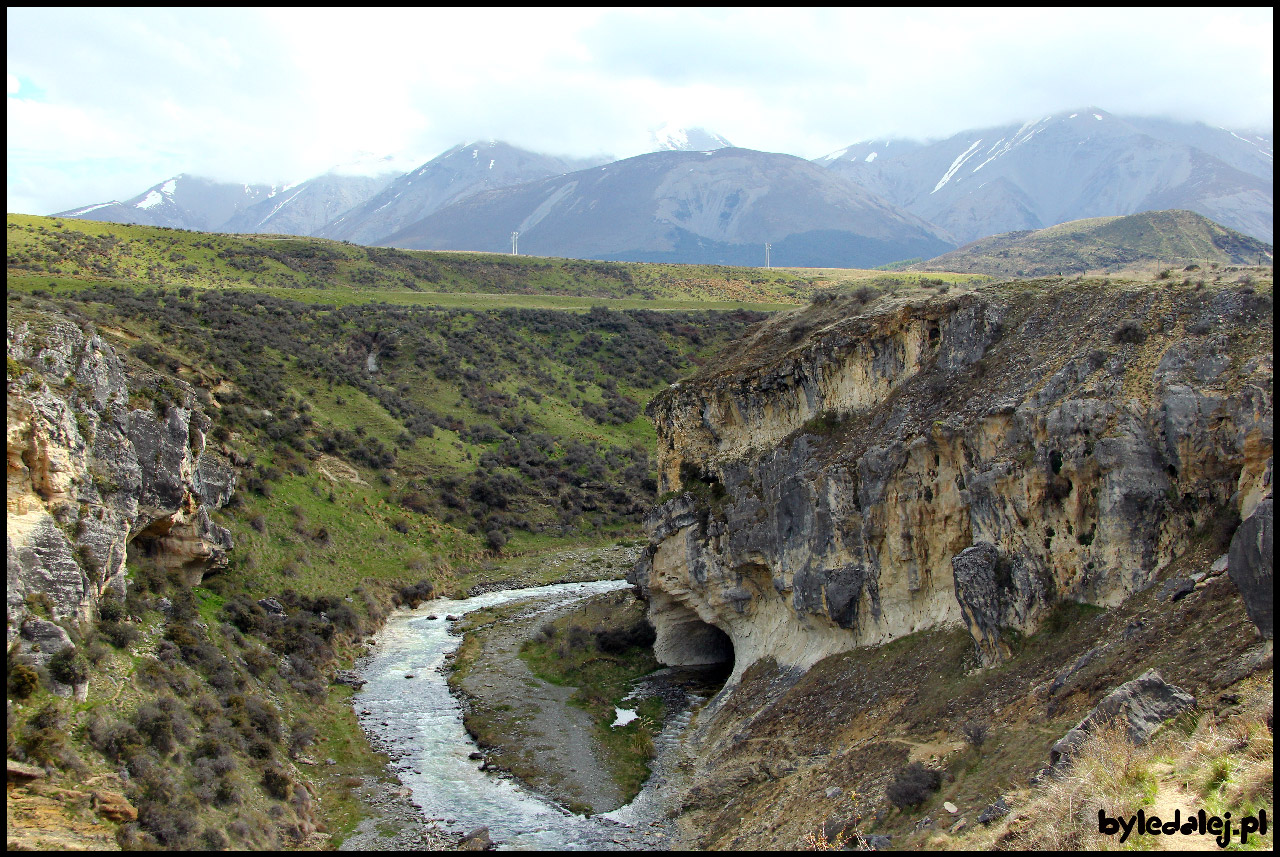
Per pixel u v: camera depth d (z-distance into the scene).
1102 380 32.31
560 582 78.56
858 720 34.50
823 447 43.25
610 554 86.69
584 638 57.88
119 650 37.38
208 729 36.66
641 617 58.94
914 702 33.00
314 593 62.94
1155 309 33.34
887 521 38.47
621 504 98.38
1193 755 21.30
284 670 48.62
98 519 39.69
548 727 45.03
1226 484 28.23
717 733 41.78
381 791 38.22
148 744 32.84
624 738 43.41
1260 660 22.78
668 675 52.94
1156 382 30.91
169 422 50.28
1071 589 31.00
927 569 37.34
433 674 54.41
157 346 84.75
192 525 52.94
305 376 97.94
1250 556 23.92
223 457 71.56
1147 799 20.47
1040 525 32.19
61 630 33.38
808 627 43.12
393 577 73.38
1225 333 30.62
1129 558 29.61
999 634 31.94
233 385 86.25
